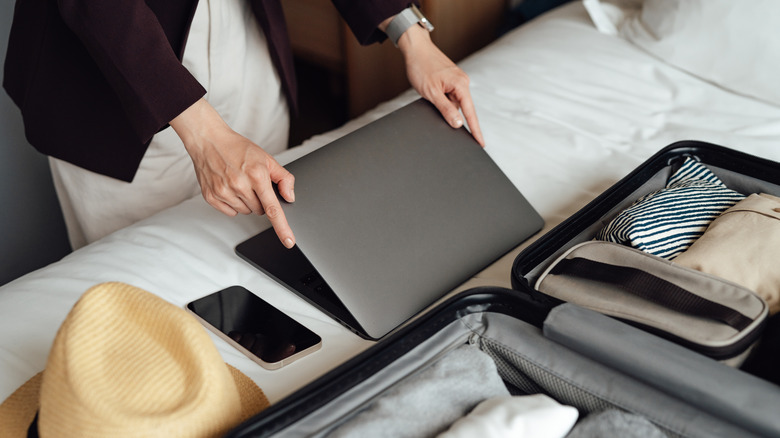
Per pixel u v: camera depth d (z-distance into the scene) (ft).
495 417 1.90
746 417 1.88
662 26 4.43
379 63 6.73
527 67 4.58
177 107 2.85
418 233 2.91
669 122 3.98
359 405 2.11
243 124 4.52
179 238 3.22
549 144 3.80
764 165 3.10
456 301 2.42
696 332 2.16
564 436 1.98
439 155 3.23
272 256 3.05
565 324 2.22
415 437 1.96
